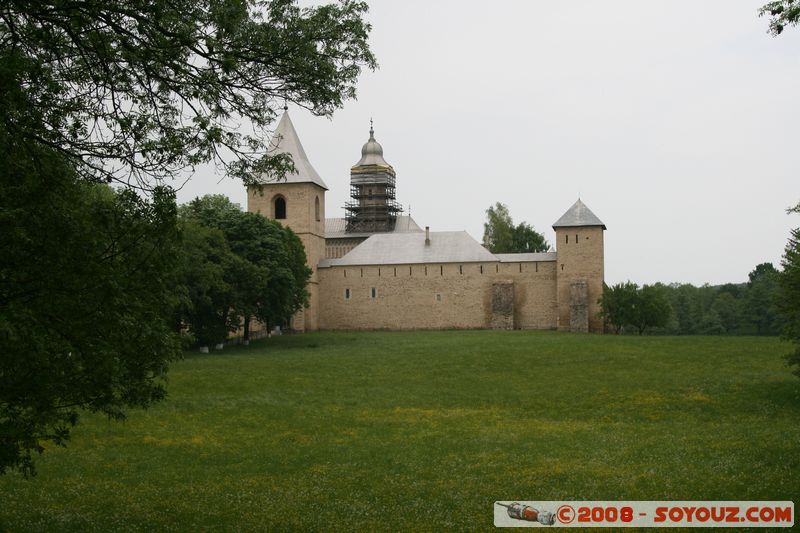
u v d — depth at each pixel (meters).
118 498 21.33
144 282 15.23
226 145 15.78
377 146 133.50
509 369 52.25
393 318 99.31
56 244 13.52
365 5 15.54
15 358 12.90
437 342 69.62
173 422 35.38
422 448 29.22
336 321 101.06
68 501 21.03
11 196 13.16
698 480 21.44
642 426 34.34
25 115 13.88
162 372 16.88
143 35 14.52
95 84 14.79
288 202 101.06
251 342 75.81
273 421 36.16
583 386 45.69
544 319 94.94
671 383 45.34
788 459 23.61
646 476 22.30
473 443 30.05
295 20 15.16
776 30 16.55
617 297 86.31
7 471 24.88
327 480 23.62
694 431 31.98
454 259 98.12
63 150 14.47
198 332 65.25
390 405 41.03
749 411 37.94
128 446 29.98
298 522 18.16
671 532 16.77
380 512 19.14
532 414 38.75
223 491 22.20
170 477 24.47
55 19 13.89
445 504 19.92
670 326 153.12
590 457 26.17
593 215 93.25
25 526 17.97
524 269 95.94
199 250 62.41
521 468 24.58
